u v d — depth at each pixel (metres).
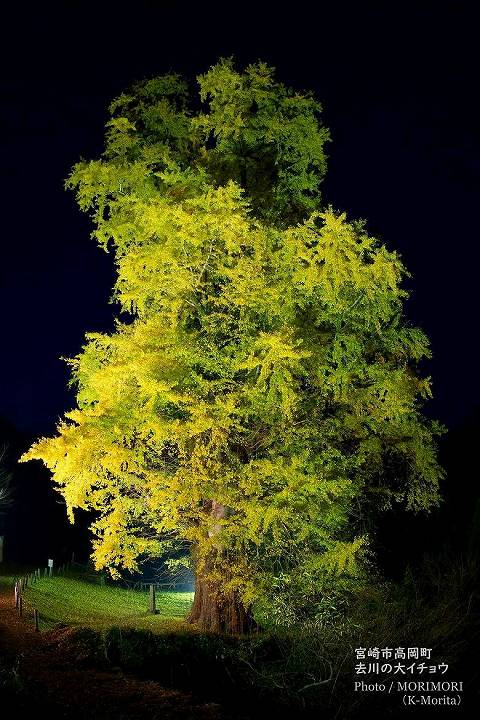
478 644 12.27
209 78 17.89
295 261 15.62
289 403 14.95
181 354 15.44
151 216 15.16
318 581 15.01
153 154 17.42
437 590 13.70
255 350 15.56
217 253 15.59
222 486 15.20
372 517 18.03
